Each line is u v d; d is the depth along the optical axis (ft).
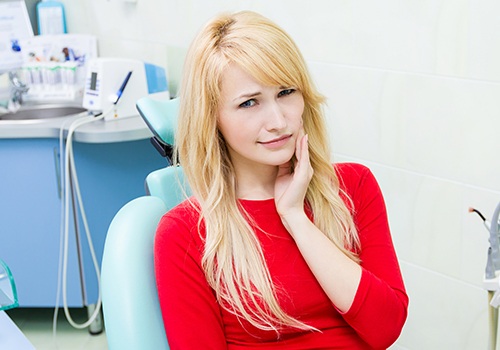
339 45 7.58
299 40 7.98
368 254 4.81
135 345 4.20
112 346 4.25
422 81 6.96
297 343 4.55
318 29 7.74
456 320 7.34
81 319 9.88
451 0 6.55
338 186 4.90
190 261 4.42
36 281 9.27
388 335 4.50
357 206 4.95
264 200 4.68
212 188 4.48
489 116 6.55
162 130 5.35
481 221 6.84
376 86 7.35
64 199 8.89
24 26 10.21
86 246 9.11
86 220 9.00
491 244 4.87
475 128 6.67
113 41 10.43
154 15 9.73
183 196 5.27
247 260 4.45
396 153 7.37
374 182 5.05
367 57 7.35
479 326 7.16
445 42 6.69
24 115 9.92
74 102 10.07
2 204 9.00
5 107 9.85
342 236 4.79
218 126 4.45
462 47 6.57
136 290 4.31
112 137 8.43
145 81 9.22
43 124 8.68
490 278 4.90
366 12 7.23
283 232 4.61
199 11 9.09
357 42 7.40
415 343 7.80
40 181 8.86
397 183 7.45
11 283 4.13
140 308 4.28
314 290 4.53
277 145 4.35
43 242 9.10
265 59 4.18
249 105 4.31
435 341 7.61
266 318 4.43
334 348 4.58
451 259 7.20
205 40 4.32
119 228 4.50
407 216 7.47
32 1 10.61
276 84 4.24
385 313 4.45
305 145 4.56
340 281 4.41
